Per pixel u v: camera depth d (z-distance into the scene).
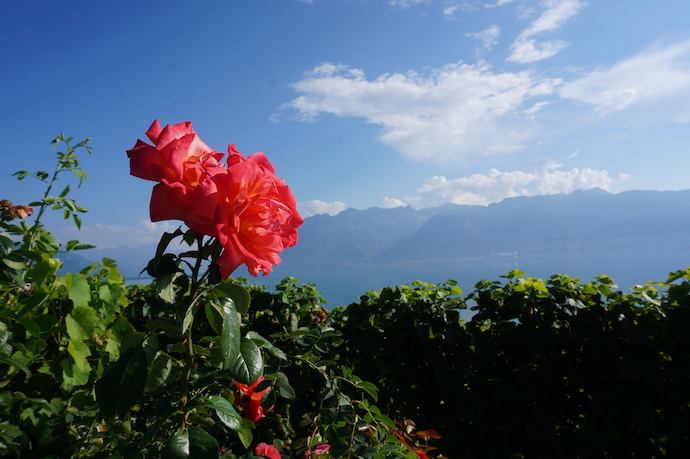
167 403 1.07
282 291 4.54
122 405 0.88
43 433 1.46
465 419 4.12
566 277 4.35
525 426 4.18
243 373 1.00
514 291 4.34
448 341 4.16
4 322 1.52
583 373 4.01
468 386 4.41
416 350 4.28
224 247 0.92
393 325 4.36
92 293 2.13
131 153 0.98
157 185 0.94
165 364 1.09
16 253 1.59
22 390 1.74
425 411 4.34
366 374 4.34
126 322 2.14
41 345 1.67
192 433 0.89
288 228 1.11
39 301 1.68
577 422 4.12
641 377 3.91
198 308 1.02
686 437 3.84
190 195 0.94
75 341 1.71
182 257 1.02
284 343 3.81
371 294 4.65
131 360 0.92
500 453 4.23
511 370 4.24
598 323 4.01
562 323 4.07
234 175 0.95
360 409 1.89
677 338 3.89
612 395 3.90
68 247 2.22
